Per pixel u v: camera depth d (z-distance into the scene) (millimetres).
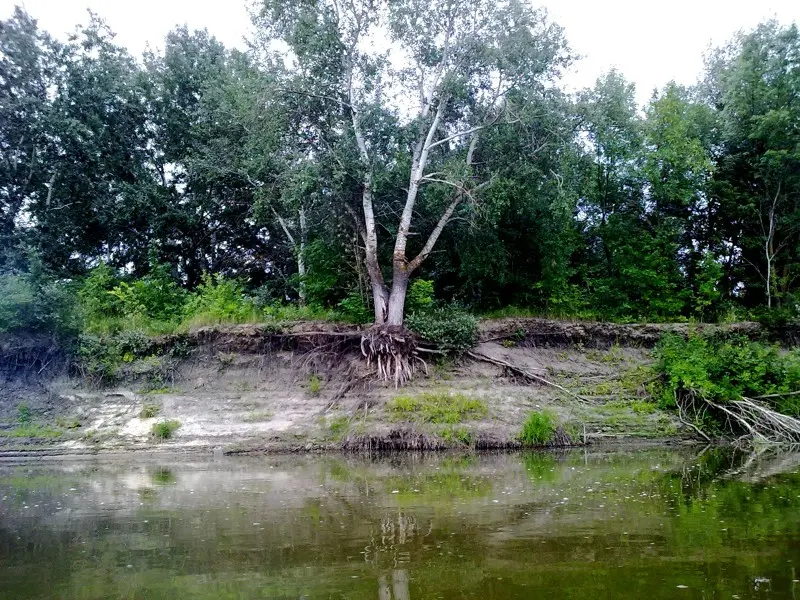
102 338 19812
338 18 20516
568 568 6391
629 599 5465
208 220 30469
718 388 17734
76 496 10836
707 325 22578
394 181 22500
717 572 6160
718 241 26375
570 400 18656
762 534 7512
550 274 23203
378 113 21766
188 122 29203
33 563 6969
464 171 20141
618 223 25312
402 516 8773
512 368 19578
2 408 17969
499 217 21438
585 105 21844
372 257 20406
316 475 12633
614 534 7629
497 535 7684
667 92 25609
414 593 5758
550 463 13867
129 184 28078
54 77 27234
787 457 14625
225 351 19766
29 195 27516
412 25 21000
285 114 20453
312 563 6734
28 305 18938
